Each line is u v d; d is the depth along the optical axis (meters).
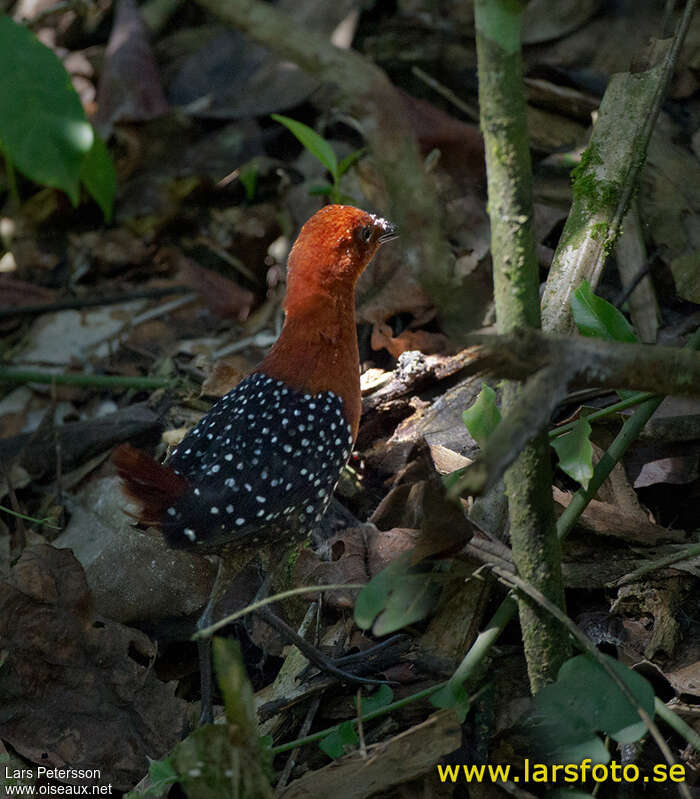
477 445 5.90
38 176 5.58
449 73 8.55
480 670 4.71
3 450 7.14
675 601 5.04
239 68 9.30
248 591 5.70
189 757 3.89
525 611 4.21
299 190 8.33
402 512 5.63
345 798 4.30
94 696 5.10
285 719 4.98
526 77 8.02
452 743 4.27
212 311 8.17
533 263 3.77
